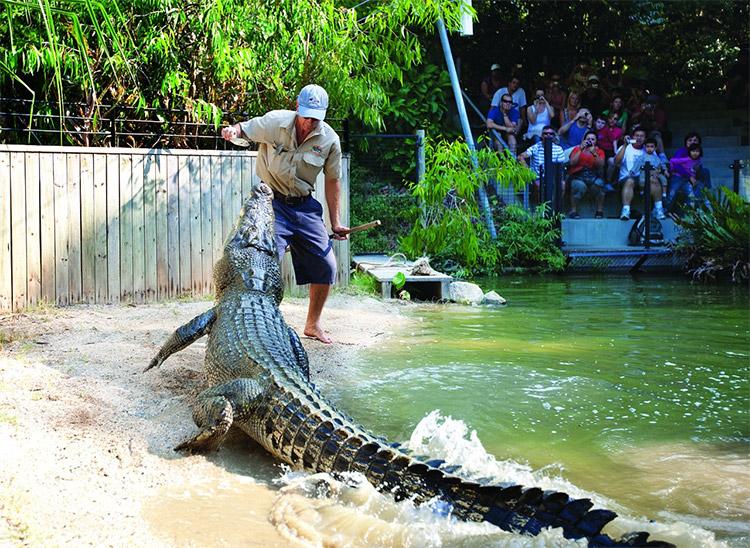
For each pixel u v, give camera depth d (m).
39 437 3.97
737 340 7.23
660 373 5.93
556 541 3.01
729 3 18.52
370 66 11.24
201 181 8.28
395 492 3.49
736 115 17.98
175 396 4.99
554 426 4.66
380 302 9.31
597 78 16.73
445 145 13.51
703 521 3.39
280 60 9.27
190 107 8.49
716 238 12.73
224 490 3.70
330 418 3.87
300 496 3.57
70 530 3.09
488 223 14.17
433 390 5.38
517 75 16.81
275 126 6.13
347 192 9.52
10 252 7.10
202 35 8.41
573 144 16.02
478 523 3.21
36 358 5.48
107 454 3.94
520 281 12.28
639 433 4.55
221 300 5.58
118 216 7.74
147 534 3.14
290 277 8.99
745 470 3.98
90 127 8.11
